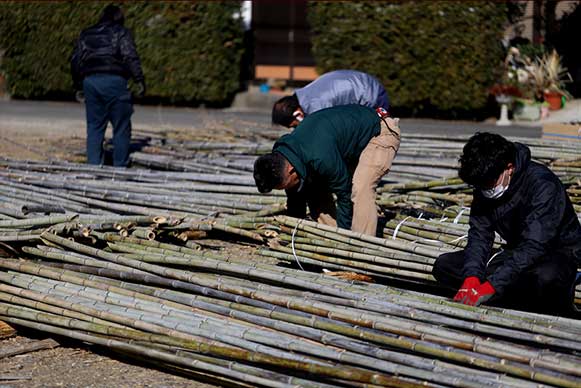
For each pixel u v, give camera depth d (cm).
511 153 605
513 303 695
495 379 538
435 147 1194
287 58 2717
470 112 2277
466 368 553
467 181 613
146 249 760
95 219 832
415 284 767
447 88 2206
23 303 696
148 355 616
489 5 2166
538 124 2130
